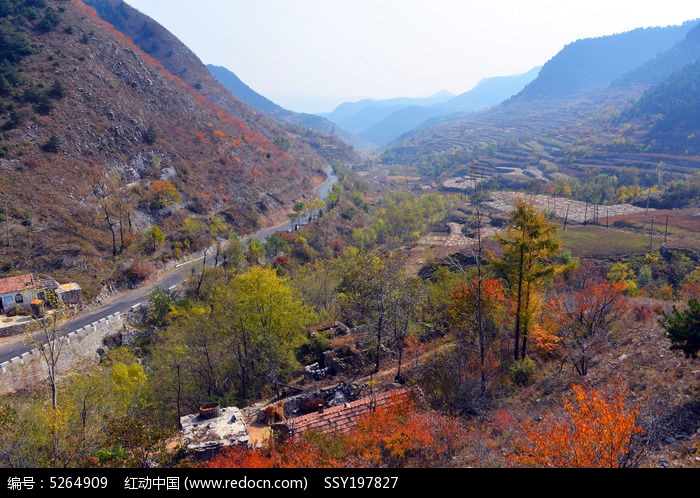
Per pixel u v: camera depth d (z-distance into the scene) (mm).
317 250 81875
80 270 53062
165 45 187875
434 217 105750
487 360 26359
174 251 67812
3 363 32531
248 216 90750
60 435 18922
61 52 86062
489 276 35344
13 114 65750
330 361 32031
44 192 59000
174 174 85062
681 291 46250
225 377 33656
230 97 182875
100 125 76938
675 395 17422
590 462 12672
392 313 32562
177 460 18797
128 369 29594
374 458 16516
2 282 43875
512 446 16109
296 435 19609
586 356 23719
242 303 32844
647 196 117188
